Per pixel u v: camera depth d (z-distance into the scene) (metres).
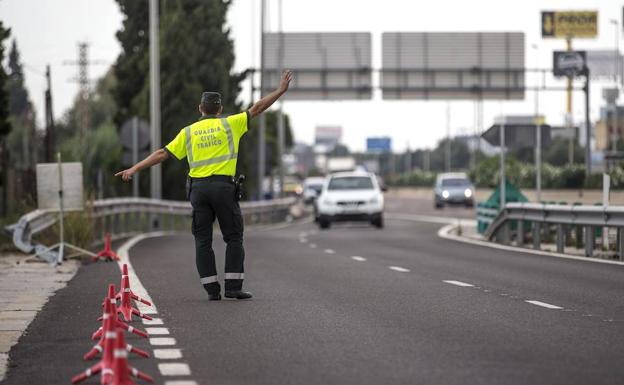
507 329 26.67
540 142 74.94
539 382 19.73
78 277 43.19
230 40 135.75
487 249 61.16
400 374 20.66
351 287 37.66
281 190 168.62
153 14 92.50
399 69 141.25
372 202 100.00
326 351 23.52
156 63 92.44
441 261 50.97
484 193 166.25
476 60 141.62
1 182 81.31
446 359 22.28
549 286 37.94
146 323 28.34
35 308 32.50
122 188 128.38
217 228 104.06
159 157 33.16
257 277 41.88
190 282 40.03
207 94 33.47
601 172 126.88
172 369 21.56
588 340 24.77
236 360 22.56
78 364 22.58
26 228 53.41
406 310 30.75
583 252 58.81
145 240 71.06
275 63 141.62
